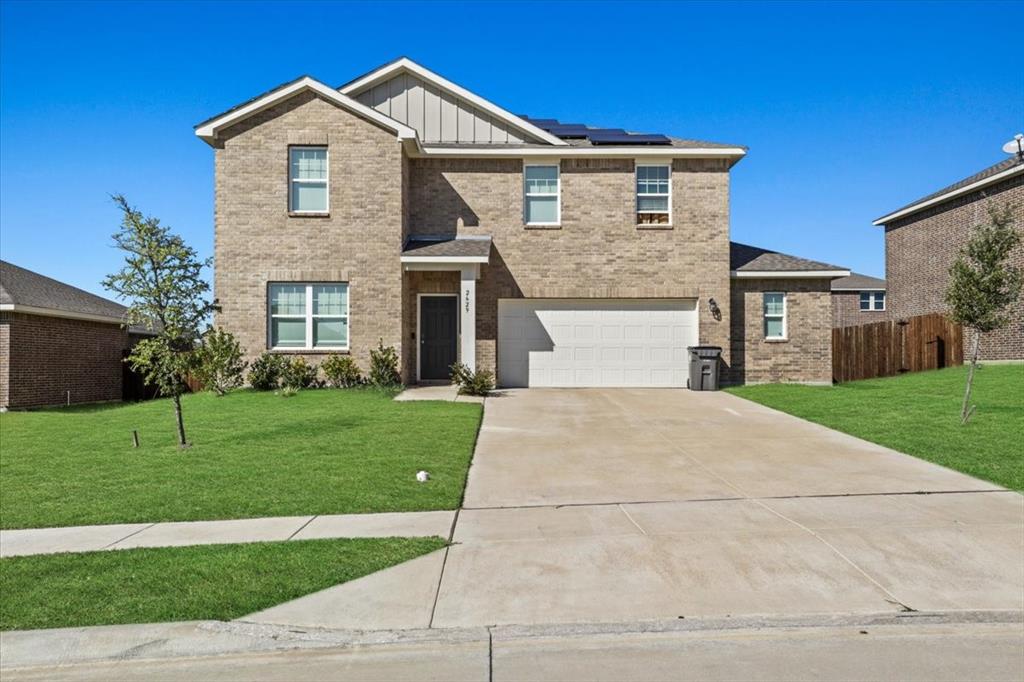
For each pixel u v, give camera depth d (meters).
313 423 12.20
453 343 18.12
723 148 18.12
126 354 23.11
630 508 7.38
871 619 4.80
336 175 17.16
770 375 18.73
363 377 17.05
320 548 6.18
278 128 17.16
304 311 17.27
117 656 4.50
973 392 15.24
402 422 12.25
